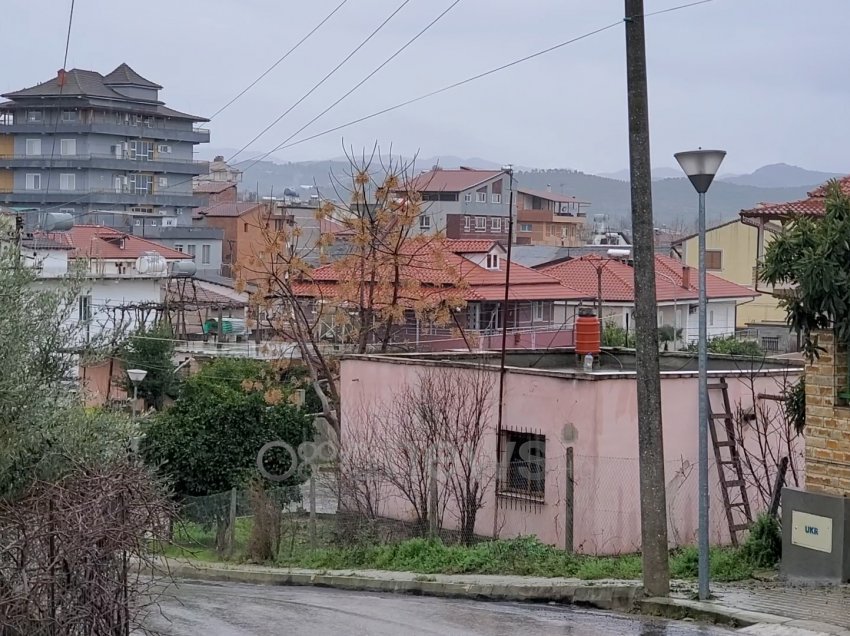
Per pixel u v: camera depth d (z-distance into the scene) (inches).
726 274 2871.6
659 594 526.6
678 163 509.7
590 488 767.1
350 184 1402.6
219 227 3676.2
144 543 402.9
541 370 812.0
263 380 1428.4
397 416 890.7
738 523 788.0
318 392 1190.3
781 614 466.3
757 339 2108.8
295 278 1348.4
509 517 824.3
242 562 840.3
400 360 920.3
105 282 2082.9
